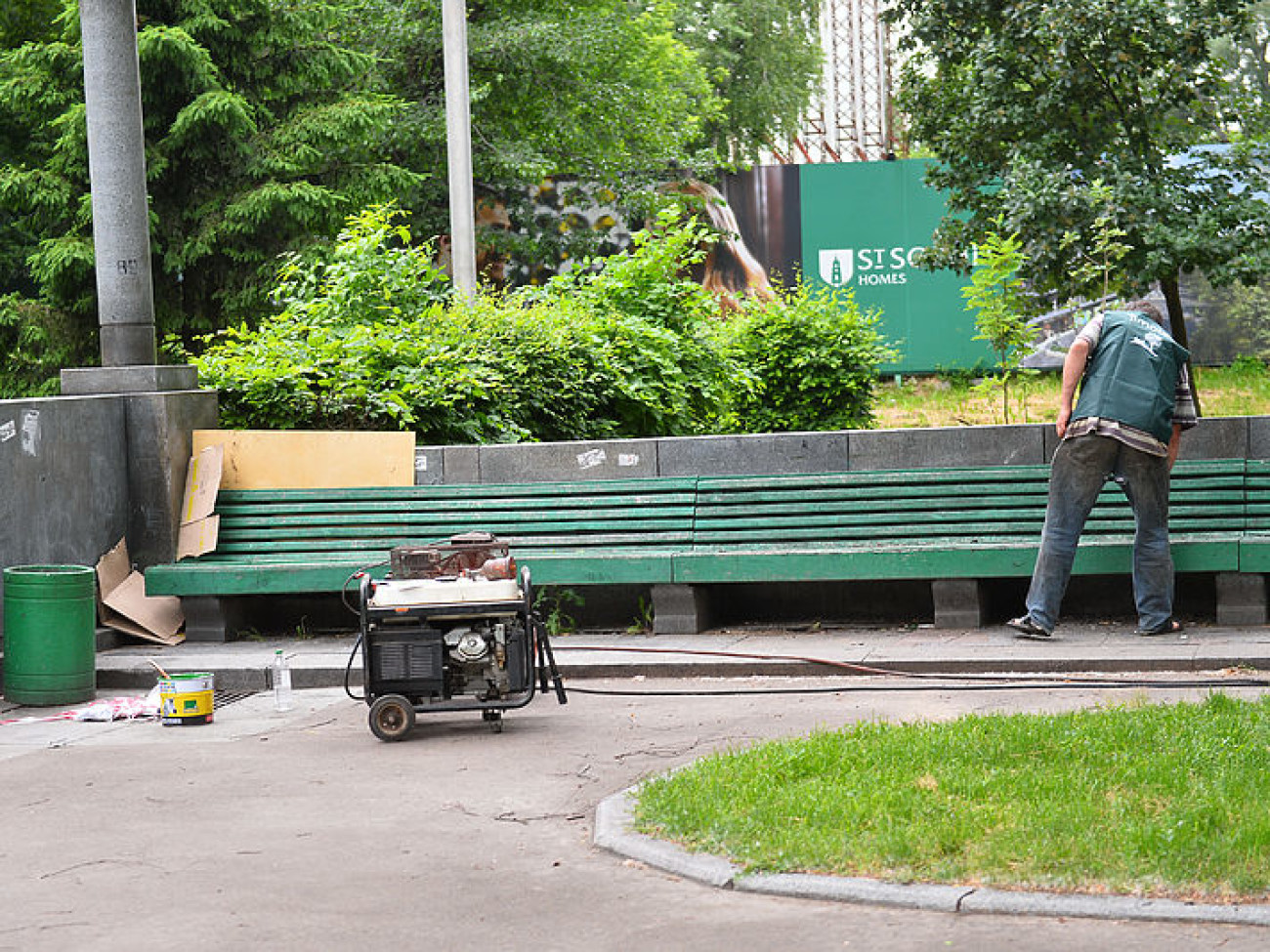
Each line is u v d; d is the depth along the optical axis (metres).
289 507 14.64
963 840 7.18
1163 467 12.27
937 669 11.84
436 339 17.08
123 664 13.14
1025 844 7.02
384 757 10.01
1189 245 23.31
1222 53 42.88
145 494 14.67
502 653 10.66
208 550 14.45
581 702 11.58
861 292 44.97
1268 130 25.67
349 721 11.30
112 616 14.40
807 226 45.22
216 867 7.61
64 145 29.41
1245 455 13.44
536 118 41.41
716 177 45.62
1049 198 23.30
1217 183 25.14
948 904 6.59
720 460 14.32
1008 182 24.05
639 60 47.03
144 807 8.88
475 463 14.66
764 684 11.88
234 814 8.66
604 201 41.97
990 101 25.36
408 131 35.62
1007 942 6.17
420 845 7.94
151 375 14.84
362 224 19.00
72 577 12.30
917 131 27.78
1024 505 13.56
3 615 12.80
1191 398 12.54
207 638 14.30
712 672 12.29
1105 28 23.92
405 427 15.88
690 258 21.78
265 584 14.06
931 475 13.76
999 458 13.88
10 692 12.38
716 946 6.30
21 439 13.27
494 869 7.49
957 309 44.53
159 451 14.65
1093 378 12.30
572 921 6.69
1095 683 11.05
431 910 6.89
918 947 6.17
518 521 14.27
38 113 30.55
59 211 29.98
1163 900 6.41
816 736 9.34
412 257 18.98
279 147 30.17
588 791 8.92
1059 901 6.48
